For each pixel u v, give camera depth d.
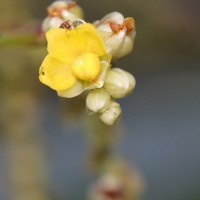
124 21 0.10
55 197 0.17
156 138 0.23
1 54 0.17
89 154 0.16
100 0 0.17
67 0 0.12
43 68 0.10
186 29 0.17
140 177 0.16
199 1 0.17
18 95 0.18
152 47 0.17
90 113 0.11
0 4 0.17
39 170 0.17
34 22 0.13
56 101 0.21
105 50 0.10
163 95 0.21
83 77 0.10
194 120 0.22
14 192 0.17
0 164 0.21
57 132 0.23
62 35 0.10
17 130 0.17
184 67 0.18
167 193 0.22
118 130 0.16
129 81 0.10
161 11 0.17
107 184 0.16
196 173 0.22
